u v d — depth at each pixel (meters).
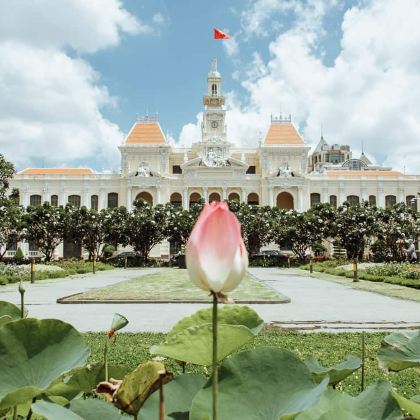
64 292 21.36
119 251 74.56
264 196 77.25
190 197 79.12
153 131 80.06
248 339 1.74
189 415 1.67
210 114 82.00
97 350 8.12
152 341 9.23
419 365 2.40
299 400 1.65
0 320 2.46
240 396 1.70
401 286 24.20
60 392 2.00
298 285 25.39
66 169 81.69
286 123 81.75
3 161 36.50
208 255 1.46
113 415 1.88
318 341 9.21
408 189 78.75
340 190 78.12
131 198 76.25
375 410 1.78
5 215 38.12
